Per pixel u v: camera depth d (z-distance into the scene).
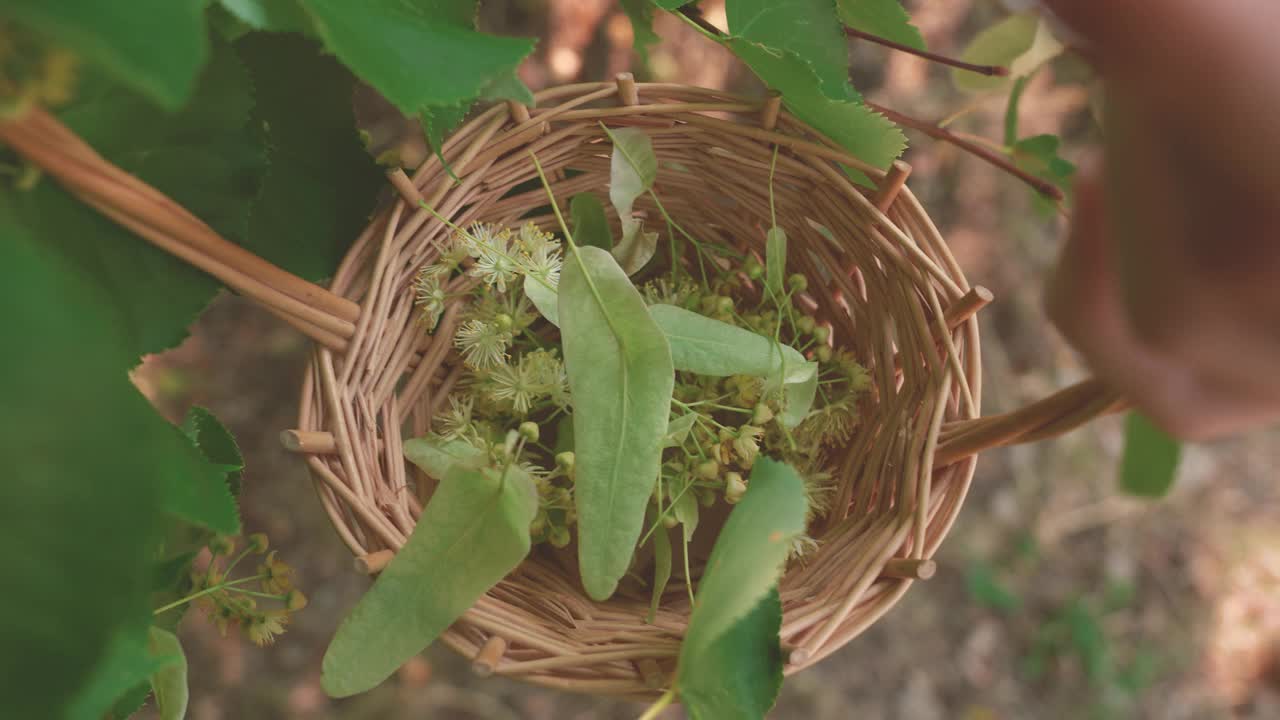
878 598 0.36
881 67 0.99
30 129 0.27
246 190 0.32
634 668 0.35
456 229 0.37
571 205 0.40
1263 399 0.31
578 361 0.35
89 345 0.26
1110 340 0.32
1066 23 0.29
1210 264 0.29
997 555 1.05
